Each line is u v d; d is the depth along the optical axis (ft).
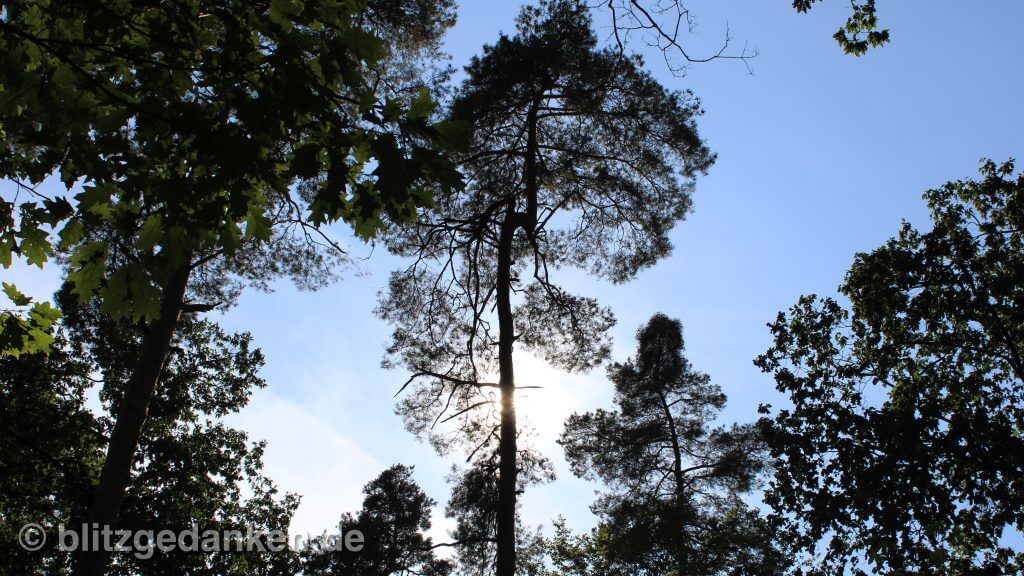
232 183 13.28
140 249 14.25
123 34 12.92
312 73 12.46
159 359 44.83
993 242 61.98
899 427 55.01
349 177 13.05
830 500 55.31
